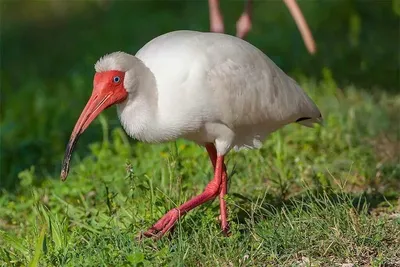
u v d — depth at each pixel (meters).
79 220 10.47
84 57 21.22
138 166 12.03
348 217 9.39
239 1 23.34
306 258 9.02
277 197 10.84
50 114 16.73
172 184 10.84
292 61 17.78
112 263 8.76
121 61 9.33
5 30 26.17
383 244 9.16
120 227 9.94
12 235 9.98
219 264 8.78
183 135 9.66
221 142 9.92
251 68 9.83
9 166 13.63
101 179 11.63
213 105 9.52
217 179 9.88
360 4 20.50
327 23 20.05
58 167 13.04
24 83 20.36
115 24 23.81
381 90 15.91
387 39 18.80
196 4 24.33
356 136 13.23
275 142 12.54
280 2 22.45
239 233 9.22
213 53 9.58
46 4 28.36
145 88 9.36
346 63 17.39
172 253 8.92
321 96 15.14
